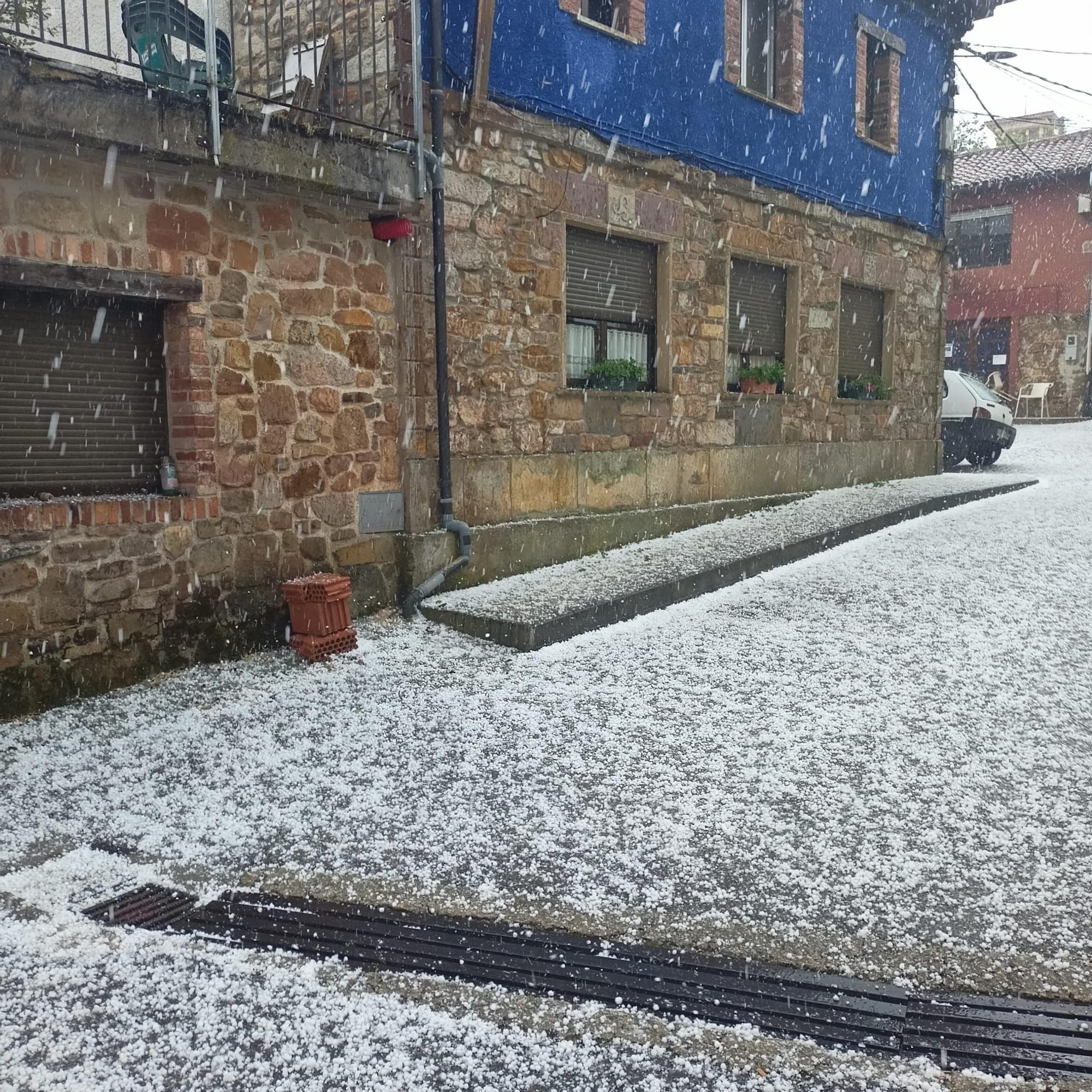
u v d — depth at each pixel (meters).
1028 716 4.81
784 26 10.52
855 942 2.91
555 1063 2.40
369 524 6.75
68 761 4.44
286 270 6.10
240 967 2.85
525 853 3.55
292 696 5.32
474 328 7.38
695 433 9.63
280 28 6.99
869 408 12.40
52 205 4.93
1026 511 10.53
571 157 8.07
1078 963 2.77
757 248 10.23
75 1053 2.45
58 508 5.05
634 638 6.31
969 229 25.14
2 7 5.37
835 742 4.55
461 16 7.09
